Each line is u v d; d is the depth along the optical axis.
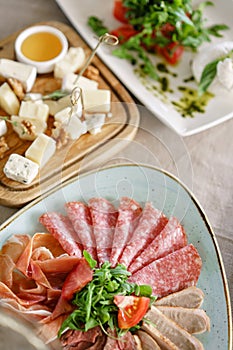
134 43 0.86
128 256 0.71
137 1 0.85
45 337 0.65
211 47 0.84
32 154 0.77
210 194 0.79
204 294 0.70
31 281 0.71
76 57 0.84
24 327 0.64
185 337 0.66
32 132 0.78
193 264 0.71
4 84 0.81
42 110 0.79
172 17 0.84
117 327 0.66
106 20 0.89
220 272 0.70
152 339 0.65
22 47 0.85
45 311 0.68
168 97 0.84
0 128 0.78
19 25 0.89
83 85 0.81
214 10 0.90
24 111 0.79
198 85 0.85
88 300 0.66
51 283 0.71
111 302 0.67
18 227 0.73
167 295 0.69
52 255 0.72
